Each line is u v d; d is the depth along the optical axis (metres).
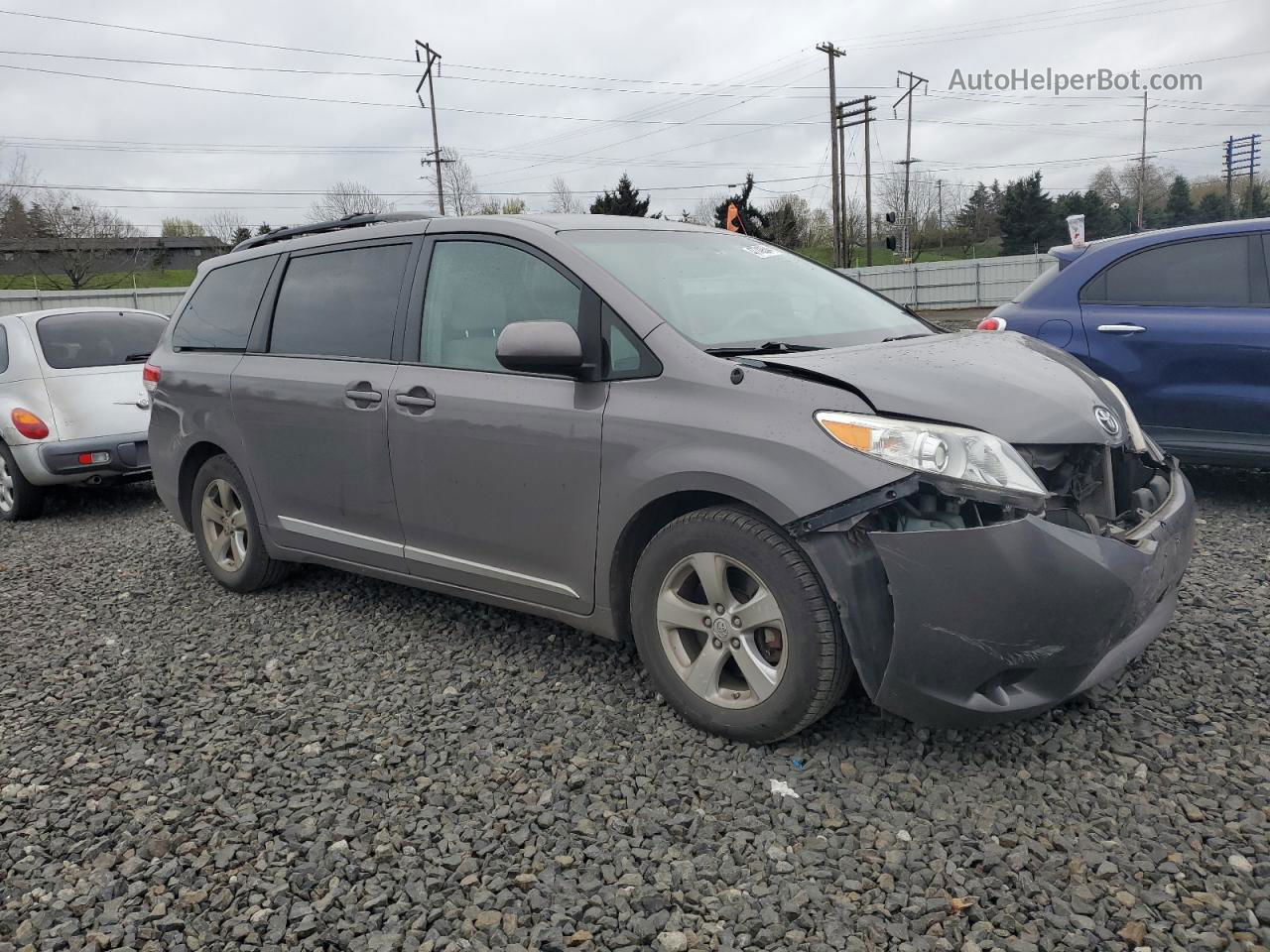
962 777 2.81
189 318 5.27
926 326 4.11
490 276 3.74
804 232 67.31
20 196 55.66
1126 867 2.38
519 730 3.27
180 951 2.28
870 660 2.75
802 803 2.73
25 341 7.71
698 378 3.07
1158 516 3.04
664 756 3.03
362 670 3.88
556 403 3.37
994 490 2.64
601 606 3.37
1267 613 3.91
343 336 4.25
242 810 2.87
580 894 2.40
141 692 3.81
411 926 2.32
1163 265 5.71
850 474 2.71
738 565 2.95
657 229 4.00
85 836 2.79
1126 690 3.29
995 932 2.19
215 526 5.09
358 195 61.06
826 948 2.17
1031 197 66.75
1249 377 5.32
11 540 6.93
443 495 3.77
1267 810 2.58
